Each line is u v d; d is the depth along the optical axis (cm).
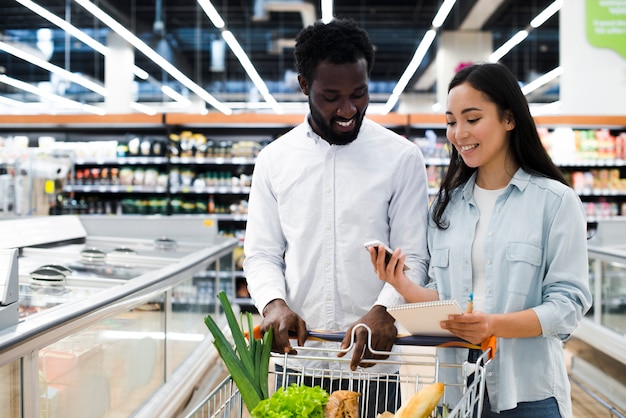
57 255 361
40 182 582
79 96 1759
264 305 165
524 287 159
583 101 599
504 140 165
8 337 181
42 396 211
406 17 1483
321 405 131
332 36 156
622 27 594
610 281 449
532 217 161
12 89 1770
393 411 173
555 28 1458
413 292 154
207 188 795
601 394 443
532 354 161
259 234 189
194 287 427
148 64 1633
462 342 142
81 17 1272
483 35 1244
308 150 182
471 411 130
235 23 1514
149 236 541
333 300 178
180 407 364
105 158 786
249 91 2042
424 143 784
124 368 292
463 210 171
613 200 802
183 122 787
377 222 178
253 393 140
